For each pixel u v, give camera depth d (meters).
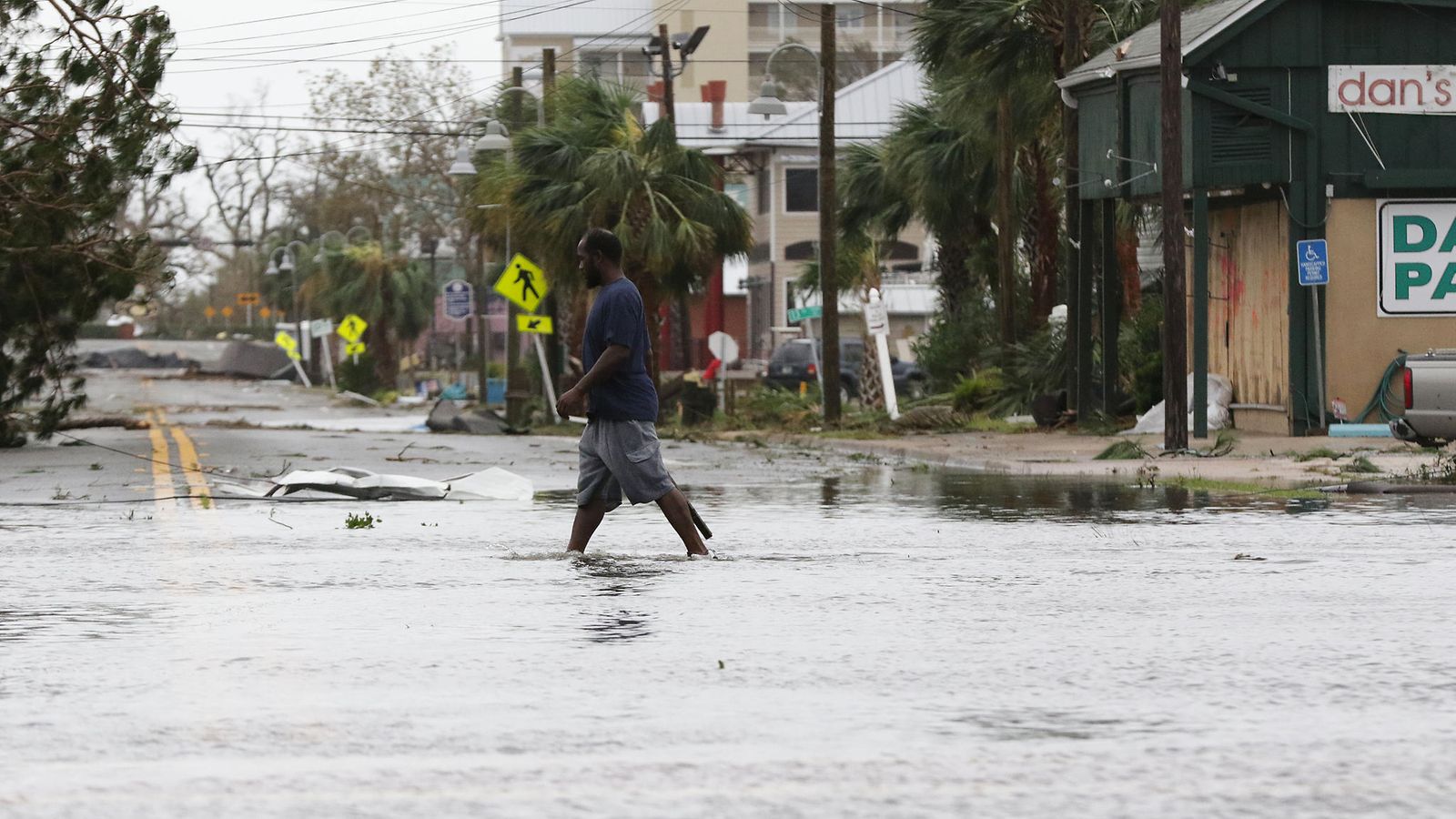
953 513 28.64
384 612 16.42
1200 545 22.78
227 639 14.73
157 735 10.74
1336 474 35.69
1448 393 37.09
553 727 10.97
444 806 8.91
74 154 46.62
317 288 166.88
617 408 21.00
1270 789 9.27
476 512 29.41
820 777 9.56
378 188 163.38
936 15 61.53
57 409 51.38
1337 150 47.94
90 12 45.88
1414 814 8.76
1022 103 65.38
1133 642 14.46
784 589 18.09
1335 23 47.75
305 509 30.25
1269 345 50.16
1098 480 37.41
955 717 11.27
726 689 12.30
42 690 12.32
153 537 24.78
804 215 136.12
